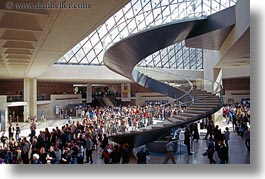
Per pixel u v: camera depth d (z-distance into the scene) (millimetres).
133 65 18797
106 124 21672
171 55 45656
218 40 18516
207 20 15914
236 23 14133
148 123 20875
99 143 18016
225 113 29188
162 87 24844
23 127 29375
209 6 18500
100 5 8211
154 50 16766
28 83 35594
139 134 16719
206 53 35781
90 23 10141
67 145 12953
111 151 12820
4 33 11773
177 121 16422
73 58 37125
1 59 19031
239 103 40812
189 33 16625
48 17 9273
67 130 17000
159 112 21344
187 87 23062
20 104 33062
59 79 38156
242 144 17812
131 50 16188
